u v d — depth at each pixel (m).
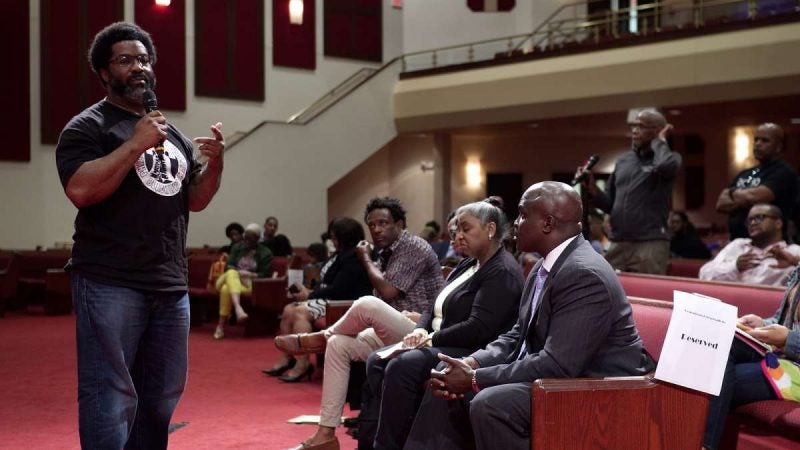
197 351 7.55
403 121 16.09
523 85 14.10
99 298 2.54
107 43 2.66
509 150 17.89
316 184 15.12
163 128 2.46
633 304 3.52
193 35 14.96
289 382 6.03
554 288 2.77
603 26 15.72
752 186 4.98
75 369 6.61
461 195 17.73
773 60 11.27
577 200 2.88
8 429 4.54
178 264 2.72
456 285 3.86
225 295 8.49
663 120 5.06
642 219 5.04
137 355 2.74
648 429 2.56
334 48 16.42
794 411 2.93
